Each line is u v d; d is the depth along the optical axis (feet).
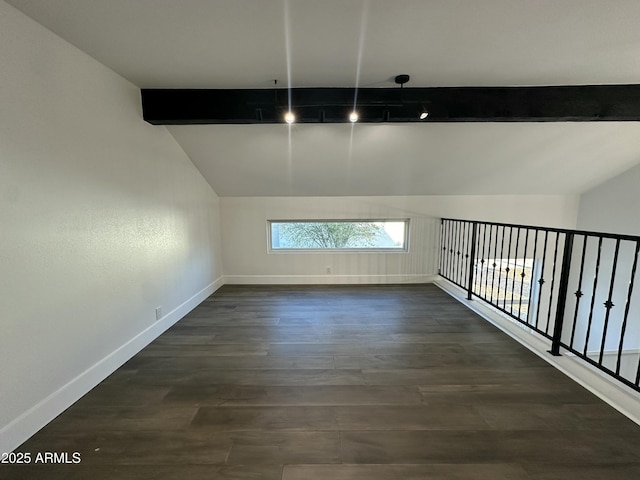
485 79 8.11
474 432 5.11
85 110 6.43
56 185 5.70
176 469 4.43
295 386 6.42
